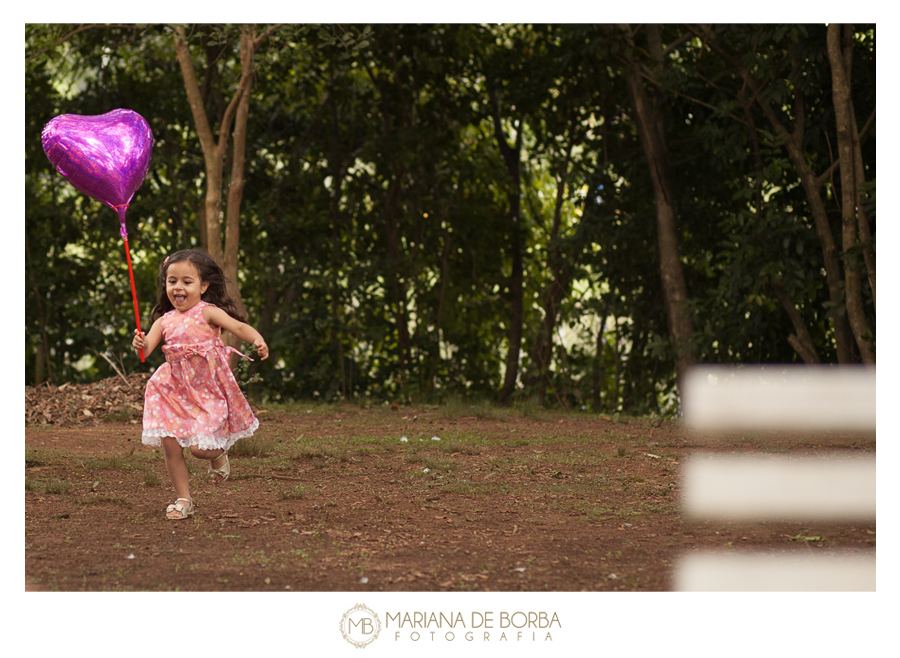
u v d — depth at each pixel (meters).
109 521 4.32
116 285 13.91
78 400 8.97
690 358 11.16
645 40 12.21
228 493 5.04
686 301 10.98
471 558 3.75
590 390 12.99
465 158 13.98
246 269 13.78
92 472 5.62
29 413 8.46
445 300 14.20
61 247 13.77
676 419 9.52
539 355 13.41
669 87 10.79
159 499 4.85
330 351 13.35
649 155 11.59
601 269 12.98
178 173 13.46
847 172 9.13
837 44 9.07
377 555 3.77
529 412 9.93
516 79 13.60
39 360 13.52
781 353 11.72
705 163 12.17
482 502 4.86
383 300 13.69
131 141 4.88
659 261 12.54
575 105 13.26
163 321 4.55
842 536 4.19
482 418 9.34
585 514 4.58
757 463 6.21
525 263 14.66
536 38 13.62
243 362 9.90
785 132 10.29
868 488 5.29
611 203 12.77
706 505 4.81
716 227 12.52
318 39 11.91
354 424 8.56
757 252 10.12
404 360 13.85
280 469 5.84
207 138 9.58
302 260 13.09
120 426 8.27
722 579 3.55
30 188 13.15
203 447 4.34
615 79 12.63
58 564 3.60
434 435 7.74
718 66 11.16
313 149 13.63
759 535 4.19
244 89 9.56
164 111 13.47
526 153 14.88
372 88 14.05
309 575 3.51
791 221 10.08
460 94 13.86
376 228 14.00
